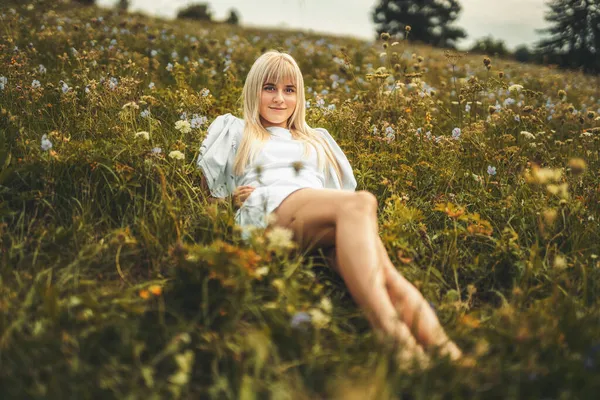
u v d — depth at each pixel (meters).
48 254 2.42
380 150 3.96
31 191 2.71
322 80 5.74
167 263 2.47
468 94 4.31
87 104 3.78
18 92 3.83
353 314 2.15
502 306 2.40
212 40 7.50
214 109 4.50
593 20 14.50
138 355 1.80
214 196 2.93
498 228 3.04
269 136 3.06
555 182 3.45
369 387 1.57
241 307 2.03
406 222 2.88
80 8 10.12
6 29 5.85
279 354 1.87
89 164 2.90
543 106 4.84
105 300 2.13
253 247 2.26
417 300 2.07
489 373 1.77
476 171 3.85
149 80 5.07
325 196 2.40
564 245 2.92
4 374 1.68
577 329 1.96
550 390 1.72
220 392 1.72
